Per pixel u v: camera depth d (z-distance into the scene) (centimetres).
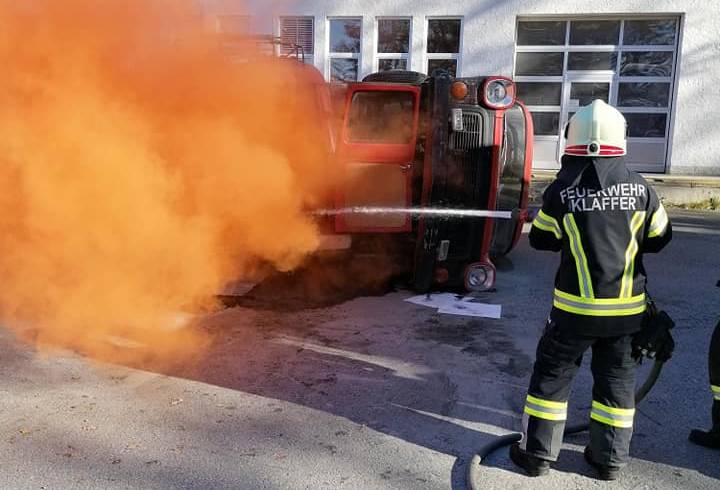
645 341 279
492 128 538
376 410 359
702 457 314
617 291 275
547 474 297
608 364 288
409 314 529
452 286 602
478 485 288
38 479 285
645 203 279
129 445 316
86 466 297
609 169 280
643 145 1370
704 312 549
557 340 285
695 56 1284
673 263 744
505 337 478
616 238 275
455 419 350
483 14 1335
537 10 1319
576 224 279
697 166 1318
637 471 302
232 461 304
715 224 1023
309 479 290
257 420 345
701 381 402
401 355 440
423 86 554
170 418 345
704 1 1262
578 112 292
